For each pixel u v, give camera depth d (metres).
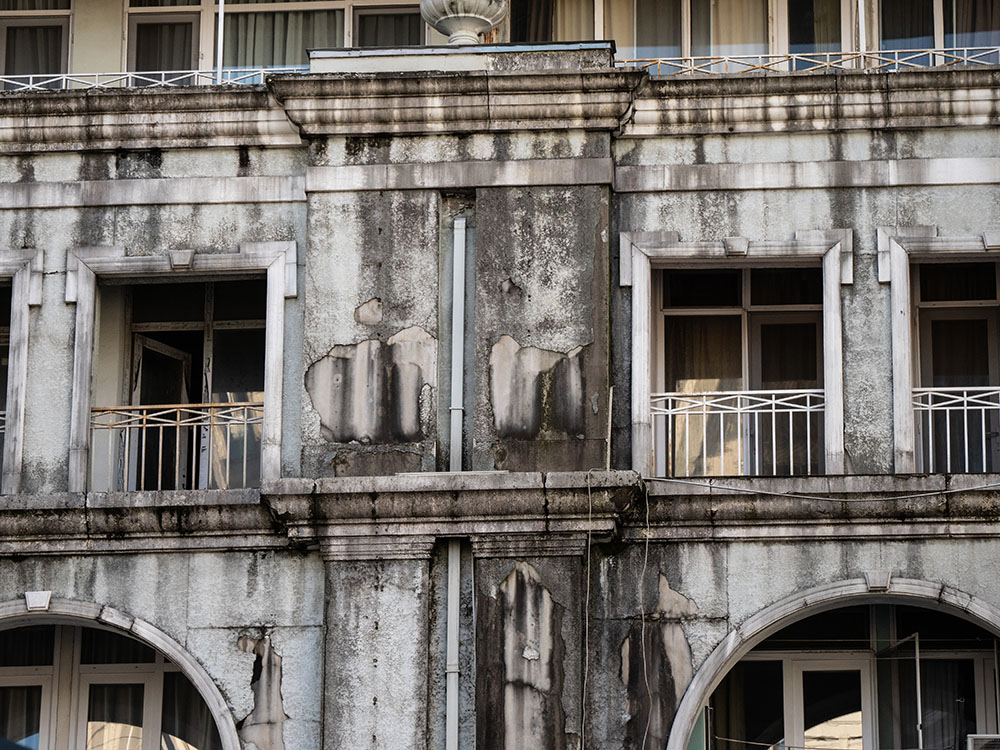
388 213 30.89
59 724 33.03
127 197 31.48
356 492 29.22
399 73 30.62
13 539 30.23
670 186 30.84
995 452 31.69
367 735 28.98
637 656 29.22
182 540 30.14
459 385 30.27
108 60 34.88
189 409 30.98
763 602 29.28
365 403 30.28
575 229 30.48
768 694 32.34
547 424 29.86
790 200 30.69
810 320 32.34
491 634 28.97
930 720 31.97
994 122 30.62
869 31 33.59
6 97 31.48
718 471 31.84
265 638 29.83
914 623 32.12
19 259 31.39
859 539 29.34
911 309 32.19
